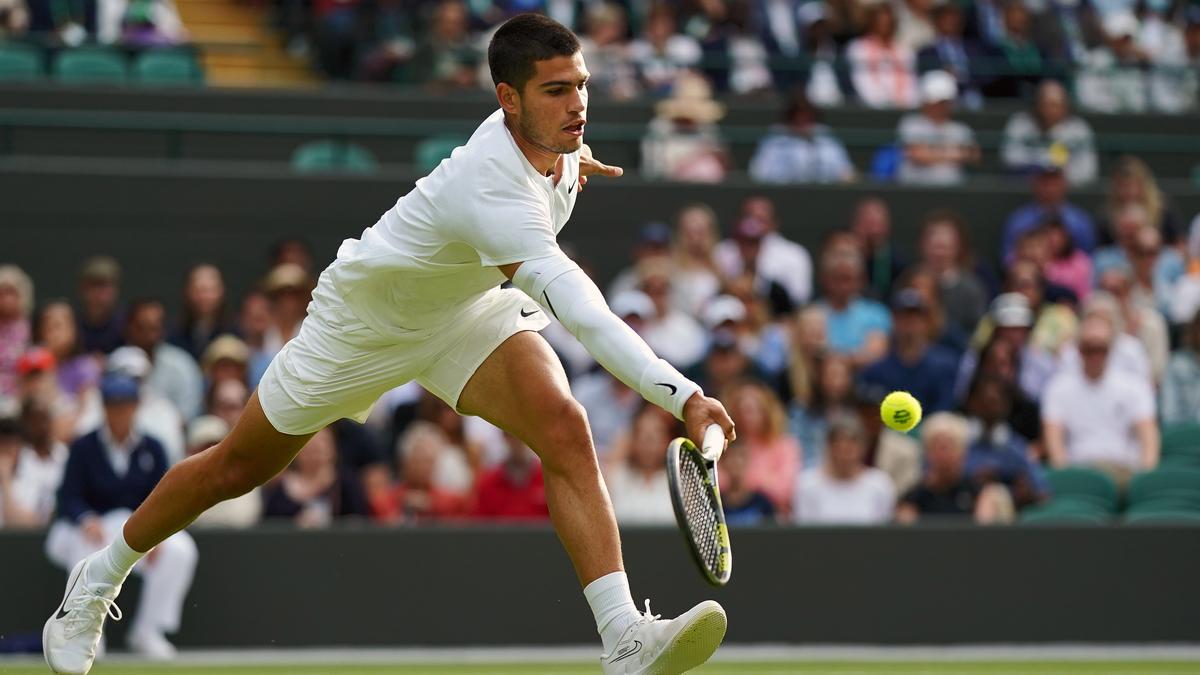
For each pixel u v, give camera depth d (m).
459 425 9.84
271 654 8.62
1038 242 12.39
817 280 13.40
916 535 8.98
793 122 14.01
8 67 14.36
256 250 13.20
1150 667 8.02
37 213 12.95
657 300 11.08
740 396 9.64
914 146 14.09
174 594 8.49
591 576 4.52
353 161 14.07
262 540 8.68
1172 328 12.34
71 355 10.66
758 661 8.28
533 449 4.70
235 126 13.44
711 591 8.82
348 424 9.66
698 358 11.04
